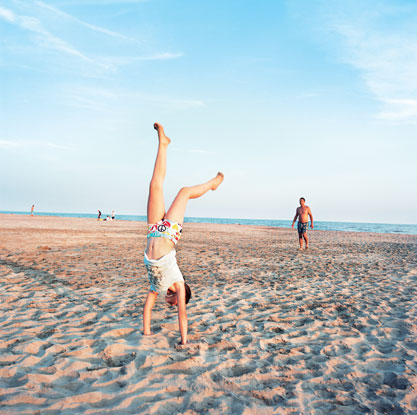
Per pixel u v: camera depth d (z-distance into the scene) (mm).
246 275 7477
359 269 8391
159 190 3369
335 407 2318
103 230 23578
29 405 2199
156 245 3299
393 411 2285
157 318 4305
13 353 3057
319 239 20469
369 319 4328
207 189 3574
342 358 3146
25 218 40188
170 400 2328
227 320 4281
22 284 5988
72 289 5785
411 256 11336
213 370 2814
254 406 2268
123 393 2402
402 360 3098
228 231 27938
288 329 3979
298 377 2781
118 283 6383
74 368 2795
